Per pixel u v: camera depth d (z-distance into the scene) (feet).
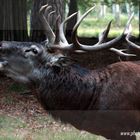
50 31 33.04
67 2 104.68
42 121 46.78
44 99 31.55
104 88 30.73
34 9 68.69
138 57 58.70
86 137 39.34
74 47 32.45
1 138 40.01
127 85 30.48
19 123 45.88
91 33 125.80
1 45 31.45
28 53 31.24
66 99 31.04
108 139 32.04
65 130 43.11
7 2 70.18
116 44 32.86
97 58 68.74
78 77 31.04
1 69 31.37
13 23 70.64
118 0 117.91
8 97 54.54
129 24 34.09
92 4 114.01
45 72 31.22
